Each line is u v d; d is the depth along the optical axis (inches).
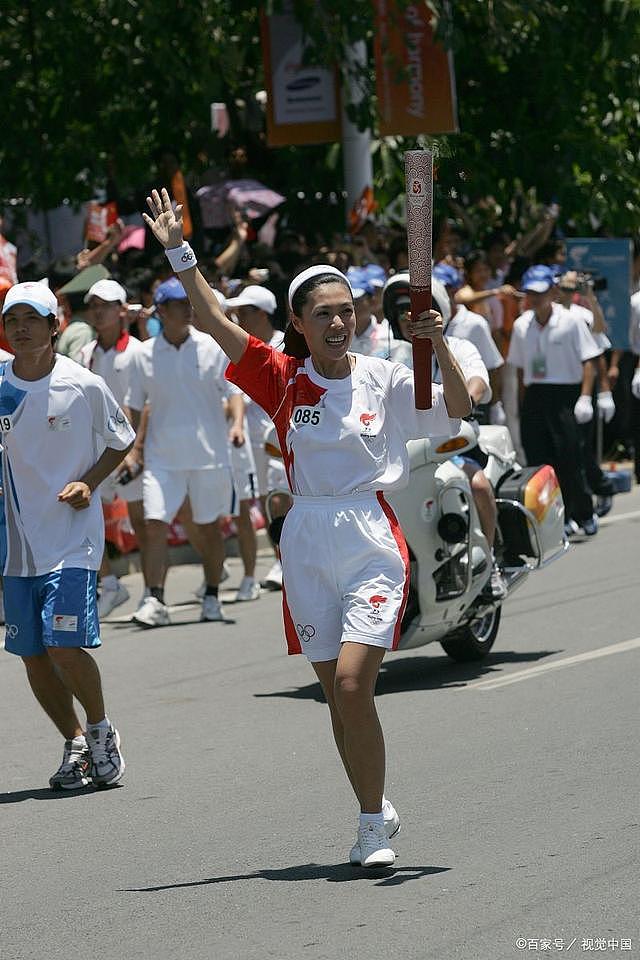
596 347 1326.3
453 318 1077.8
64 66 1722.4
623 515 1473.9
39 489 668.7
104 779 678.5
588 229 1955.0
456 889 513.3
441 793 630.5
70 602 663.1
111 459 681.6
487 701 793.6
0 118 1732.3
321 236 1770.4
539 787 631.2
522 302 1588.3
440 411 537.3
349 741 529.3
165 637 1034.1
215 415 1080.2
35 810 652.1
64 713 689.6
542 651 908.6
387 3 1523.1
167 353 1071.6
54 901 531.8
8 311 664.4
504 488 927.7
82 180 1834.4
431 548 815.7
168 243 539.5
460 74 1860.2
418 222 515.8
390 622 526.9
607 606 1027.3
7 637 679.7
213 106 1825.8
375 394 537.6
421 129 1539.1
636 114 1952.5
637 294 1599.4
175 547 1368.1
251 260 1622.8
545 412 1333.7
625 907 487.2
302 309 527.5
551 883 513.0
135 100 1796.3
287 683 874.8
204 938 483.5
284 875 543.8
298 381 537.0
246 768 695.7
